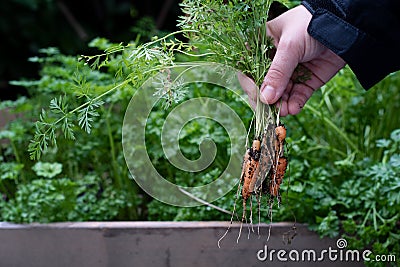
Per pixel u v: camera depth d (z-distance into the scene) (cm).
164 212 103
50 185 98
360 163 103
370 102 114
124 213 107
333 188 99
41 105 118
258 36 82
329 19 78
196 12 79
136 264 93
